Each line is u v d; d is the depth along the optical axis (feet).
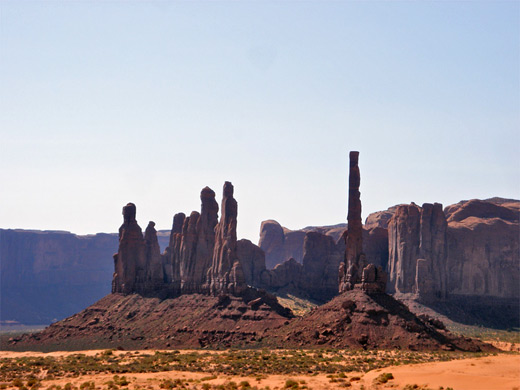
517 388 479.41
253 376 606.96
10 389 597.11
